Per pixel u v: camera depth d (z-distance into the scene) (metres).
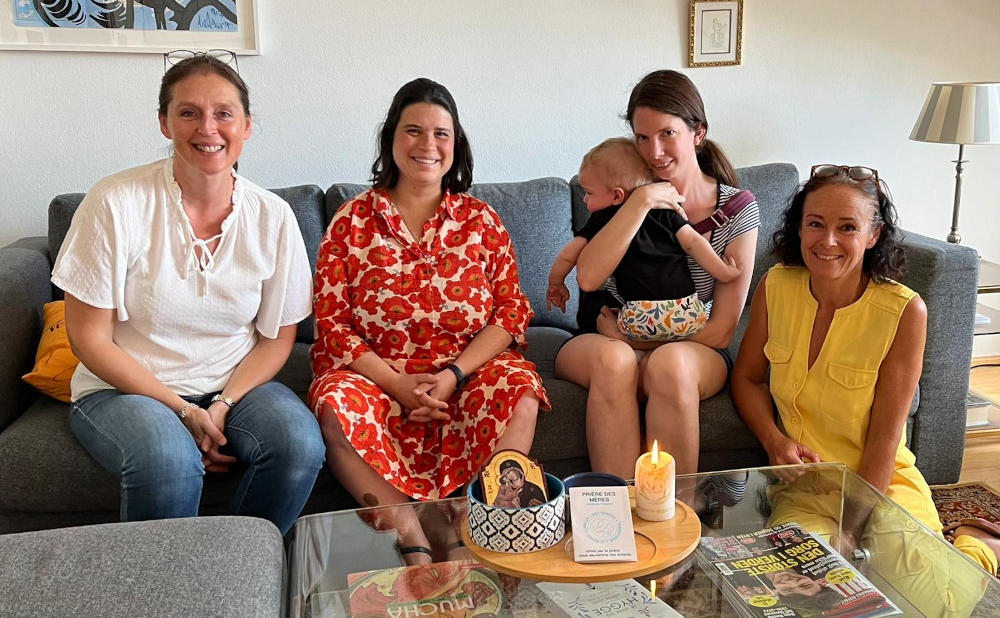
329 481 2.04
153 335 1.89
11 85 2.67
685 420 2.02
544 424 2.10
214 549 1.33
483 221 2.19
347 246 2.12
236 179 1.95
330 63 2.85
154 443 1.71
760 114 3.19
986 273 2.96
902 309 1.90
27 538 1.34
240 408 1.91
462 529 1.52
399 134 2.09
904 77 3.27
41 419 1.99
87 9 2.67
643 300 2.12
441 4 2.88
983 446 2.78
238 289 1.91
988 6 3.26
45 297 2.38
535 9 2.95
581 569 1.40
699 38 3.07
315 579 1.40
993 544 1.91
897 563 1.46
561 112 3.05
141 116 2.77
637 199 2.09
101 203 1.79
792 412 2.04
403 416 2.04
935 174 3.38
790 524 1.55
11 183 2.73
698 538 1.49
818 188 1.92
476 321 2.12
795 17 3.13
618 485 1.54
